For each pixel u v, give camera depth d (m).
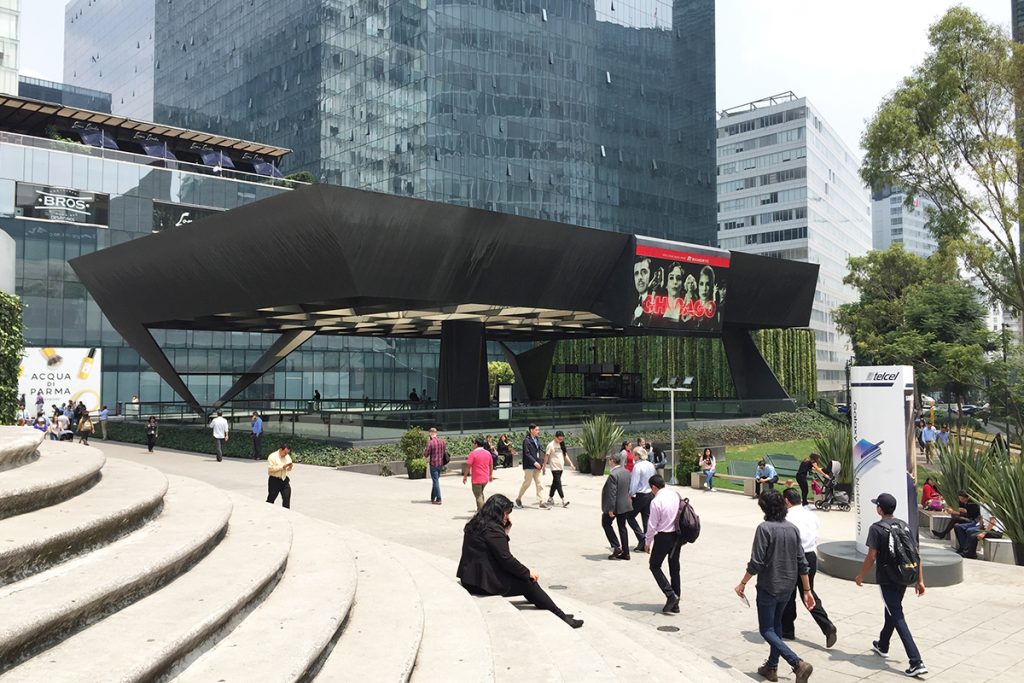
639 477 12.59
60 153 49.16
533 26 74.50
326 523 10.13
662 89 86.69
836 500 19.61
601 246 29.41
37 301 47.97
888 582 7.52
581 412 33.28
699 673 6.69
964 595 10.49
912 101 28.77
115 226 50.94
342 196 21.47
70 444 8.70
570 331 46.03
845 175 131.75
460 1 69.38
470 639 5.30
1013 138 26.80
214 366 56.97
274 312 31.12
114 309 33.75
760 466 21.00
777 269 37.50
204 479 20.72
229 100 88.12
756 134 116.62
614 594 10.19
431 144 66.25
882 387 11.70
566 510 17.17
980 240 28.66
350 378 65.81
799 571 7.38
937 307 45.91
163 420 37.06
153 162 53.31
